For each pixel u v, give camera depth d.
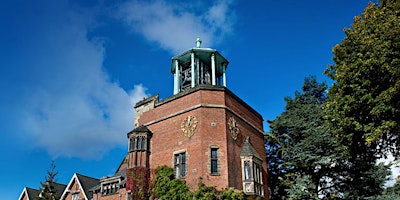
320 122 37.38
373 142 21.23
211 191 26.64
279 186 40.81
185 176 28.31
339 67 21.86
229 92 31.88
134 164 30.72
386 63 18.50
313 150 35.34
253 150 31.55
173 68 38.16
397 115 19.48
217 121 29.72
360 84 20.48
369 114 20.53
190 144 29.17
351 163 35.03
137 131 31.95
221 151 28.67
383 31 19.11
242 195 27.39
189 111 30.53
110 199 35.88
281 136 40.81
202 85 30.78
